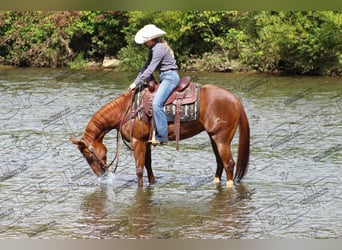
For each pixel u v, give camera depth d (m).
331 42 31.86
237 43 34.69
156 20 35.38
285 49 32.78
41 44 37.84
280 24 32.69
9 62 38.66
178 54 35.59
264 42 33.06
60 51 37.94
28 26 38.16
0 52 38.84
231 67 34.47
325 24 31.81
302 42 32.19
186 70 35.41
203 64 35.12
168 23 35.25
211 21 35.00
